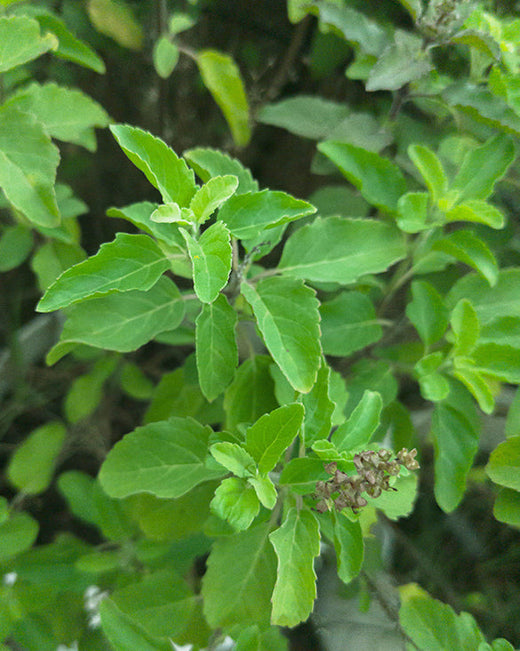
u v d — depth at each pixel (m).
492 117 0.30
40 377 0.43
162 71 0.35
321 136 0.36
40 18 0.31
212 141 0.47
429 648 0.30
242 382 0.31
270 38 0.44
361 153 0.31
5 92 0.33
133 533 0.34
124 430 0.46
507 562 0.40
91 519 0.35
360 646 0.35
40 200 0.29
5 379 0.41
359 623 0.35
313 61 0.40
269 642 0.31
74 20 0.40
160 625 0.31
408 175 0.36
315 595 0.26
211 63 0.35
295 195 0.47
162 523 0.32
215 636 0.31
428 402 0.43
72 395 0.39
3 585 0.33
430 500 0.41
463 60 0.37
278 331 0.27
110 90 0.45
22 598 0.32
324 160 0.36
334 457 0.26
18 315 0.43
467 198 0.31
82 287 0.26
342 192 0.37
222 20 0.43
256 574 0.29
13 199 0.28
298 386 0.27
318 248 0.30
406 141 0.35
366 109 0.41
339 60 0.40
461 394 0.31
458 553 0.41
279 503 0.29
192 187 0.26
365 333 0.32
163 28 0.37
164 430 0.30
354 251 0.30
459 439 0.31
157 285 0.30
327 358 0.40
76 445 0.42
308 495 0.28
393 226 0.31
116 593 0.31
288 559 0.26
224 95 0.36
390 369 0.34
